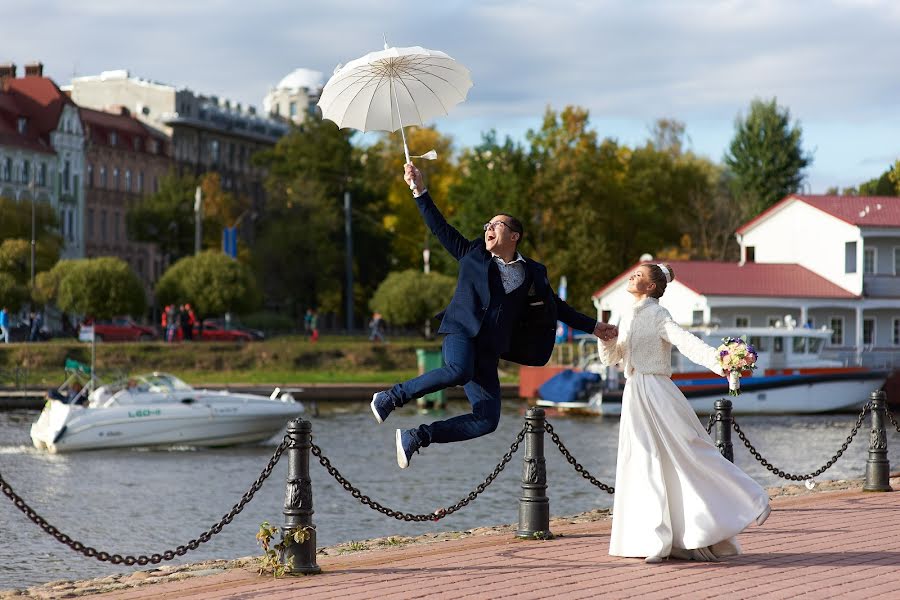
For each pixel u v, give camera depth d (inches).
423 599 437.7
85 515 1148.5
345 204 4948.3
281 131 7042.3
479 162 4387.3
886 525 629.6
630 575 477.1
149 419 1781.5
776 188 4968.0
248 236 6505.9
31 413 2492.6
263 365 3351.4
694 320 2994.6
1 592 519.5
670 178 4899.1
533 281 477.7
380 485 1370.6
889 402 2657.5
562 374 2469.2
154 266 6013.8
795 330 2524.6
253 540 996.6
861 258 3031.5
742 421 2372.0
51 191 5315.0
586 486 1321.4
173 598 453.1
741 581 464.8
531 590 451.5
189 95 6254.9
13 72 5526.6
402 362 3481.8
